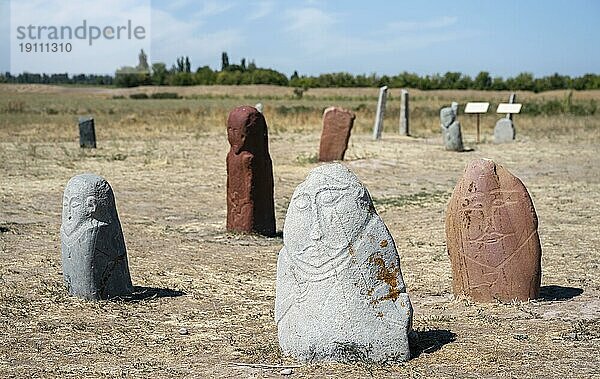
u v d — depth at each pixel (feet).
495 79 299.79
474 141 113.70
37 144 101.71
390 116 150.82
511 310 29.58
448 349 24.41
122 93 289.74
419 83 301.43
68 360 25.20
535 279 30.94
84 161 85.10
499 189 30.66
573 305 30.30
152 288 36.17
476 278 30.91
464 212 30.83
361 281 22.82
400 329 22.86
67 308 31.99
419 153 95.25
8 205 59.77
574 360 23.26
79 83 386.32
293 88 297.74
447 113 98.63
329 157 85.10
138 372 23.52
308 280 23.08
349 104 207.41
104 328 29.27
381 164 84.94
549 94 266.16
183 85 329.31
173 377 22.85
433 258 41.88
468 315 28.91
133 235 49.32
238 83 322.34
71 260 33.37
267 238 48.73
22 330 28.91
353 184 23.38
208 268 40.52
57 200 62.64
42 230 50.21
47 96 265.13
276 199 64.34
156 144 103.19
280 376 21.83
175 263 41.60
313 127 131.75
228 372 22.90
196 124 132.67
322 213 23.11
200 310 32.19
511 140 112.37
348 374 21.81
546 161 90.22
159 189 68.90
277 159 88.69
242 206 49.24
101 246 33.27
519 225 30.60
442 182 74.74
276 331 28.17
